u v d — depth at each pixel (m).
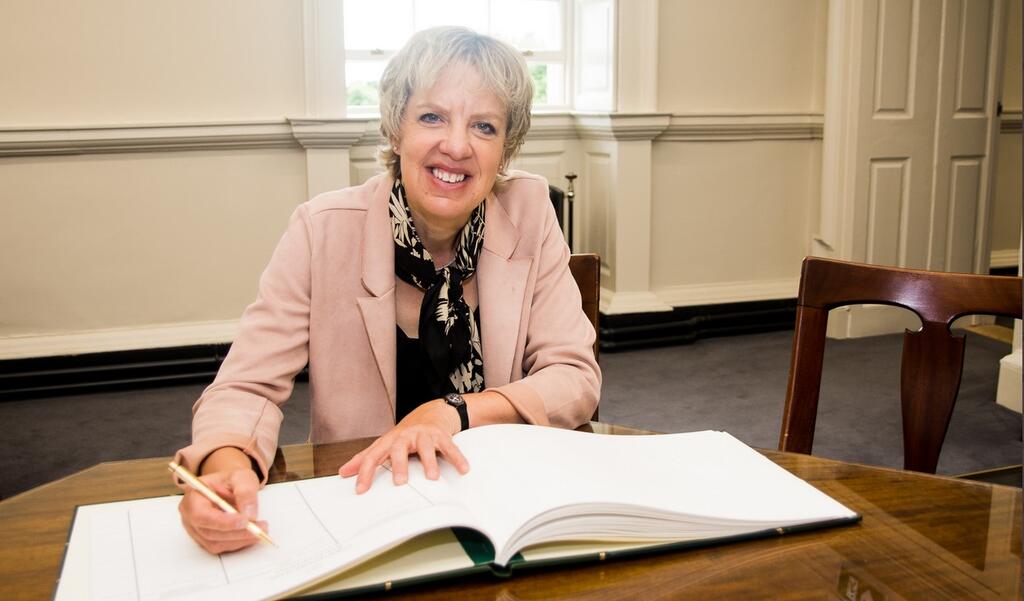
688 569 0.83
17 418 3.54
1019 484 1.21
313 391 1.35
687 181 4.61
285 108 3.92
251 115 3.89
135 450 3.21
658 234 4.61
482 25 4.53
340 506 0.90
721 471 1.01
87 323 3.85
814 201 4.84
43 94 3.64
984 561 0.86
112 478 1.05
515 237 1.45
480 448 1.00
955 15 4.48
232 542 0.82
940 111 4.54
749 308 4.80
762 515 0.90
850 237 4.52
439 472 0.95
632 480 0.93
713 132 4.57
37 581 0.81
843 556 0.86
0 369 3.73
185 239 3.90
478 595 0.79
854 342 4.60
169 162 3.82
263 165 3.94
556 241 1.49
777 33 4.62
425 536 0.87
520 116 1.35
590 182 4.69
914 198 4.58
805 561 0.85
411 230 1.36
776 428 3.39
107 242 3.81
